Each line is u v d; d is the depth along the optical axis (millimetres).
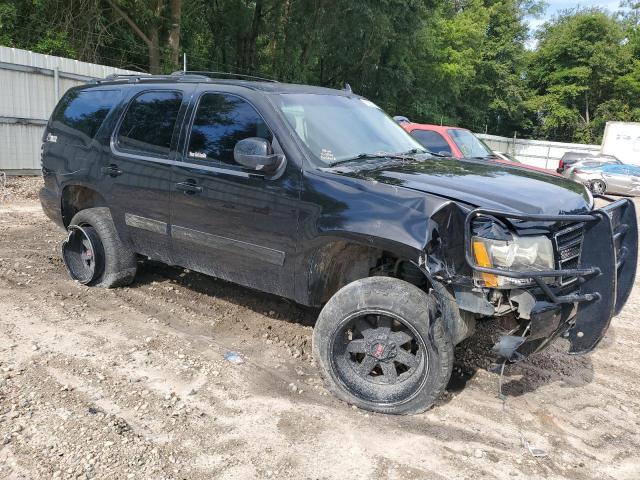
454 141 9531
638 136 28062
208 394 3561
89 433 3057
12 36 17109
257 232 3953
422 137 9711
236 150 3812
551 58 48062
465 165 4301
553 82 48000
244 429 3205
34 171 12383
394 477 2857
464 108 42406
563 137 48750
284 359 4145
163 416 3279
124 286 5457
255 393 3617
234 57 27375
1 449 2895
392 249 3316
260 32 27125
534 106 46562
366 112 4828
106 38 19188
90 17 18547
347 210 3486
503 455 3104
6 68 11500
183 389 3600
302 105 4234
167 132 4582
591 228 3279
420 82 36969
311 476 2834
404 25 28344
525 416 3549
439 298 3242
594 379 4176
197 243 4375
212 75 5047
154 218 4664
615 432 3449
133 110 4930
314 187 3660
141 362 3918
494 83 43469
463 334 3342
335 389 3568
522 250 3145
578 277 3314
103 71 13453
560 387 3996
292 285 3895
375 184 3496
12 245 6691
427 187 3457
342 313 3482
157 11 19484
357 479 2832
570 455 3162
